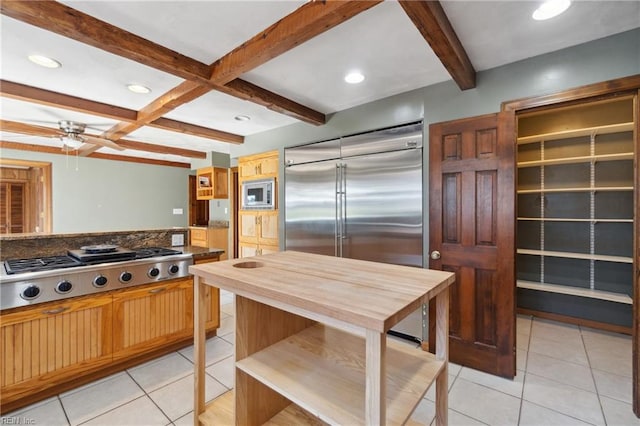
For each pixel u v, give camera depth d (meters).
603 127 2.81
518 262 3.48
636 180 1.75
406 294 1.05
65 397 1.95
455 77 2.12
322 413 0.99
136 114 3.17
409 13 1.46
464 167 2.32
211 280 1.39
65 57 2.05
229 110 3.22
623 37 1.79
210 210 6.29
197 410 1.54
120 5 1.53
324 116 3.32
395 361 1.27
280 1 1.52
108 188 5.99
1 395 1.73
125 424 1.72
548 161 3.10
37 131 3.47
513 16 1.64
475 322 2.29
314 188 3.46
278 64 2.21
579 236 3.15
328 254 3.32
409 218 2.71
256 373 1.21
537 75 2.06
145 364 2.38
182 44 1.91
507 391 2.03
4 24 1.67
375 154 2.94
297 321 1.55
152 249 2.84
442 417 1.27
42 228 5.59
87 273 2.02
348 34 1.82
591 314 3.10
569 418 1.77
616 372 2.26
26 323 1.81
